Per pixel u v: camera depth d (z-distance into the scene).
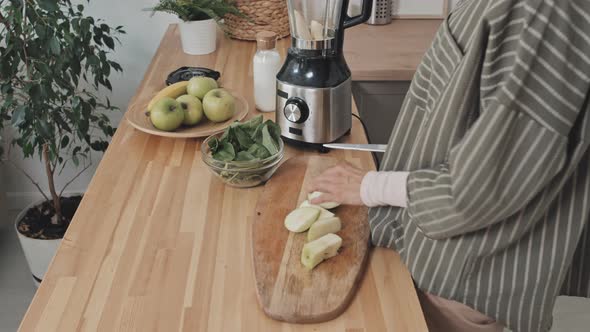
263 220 1.18
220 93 1.54
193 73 1.81
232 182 1.32
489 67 0.89
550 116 0.84
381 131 2.18
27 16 1.99
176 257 1.11
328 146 1.37
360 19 1.41
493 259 1.01
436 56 1.06
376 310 0.99
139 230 1.18
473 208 0.90
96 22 2.46
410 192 1.01
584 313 2.39
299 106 1.41
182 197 1.29
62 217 2.43
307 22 1.37
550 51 0.82
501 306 1.03
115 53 2.53
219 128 1.51
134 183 1.34
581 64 0.82
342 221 1.18
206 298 1.01
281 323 0.96
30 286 2.54
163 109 1.47
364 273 1.08
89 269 1.07
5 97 2.20
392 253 1.13
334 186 1.12
